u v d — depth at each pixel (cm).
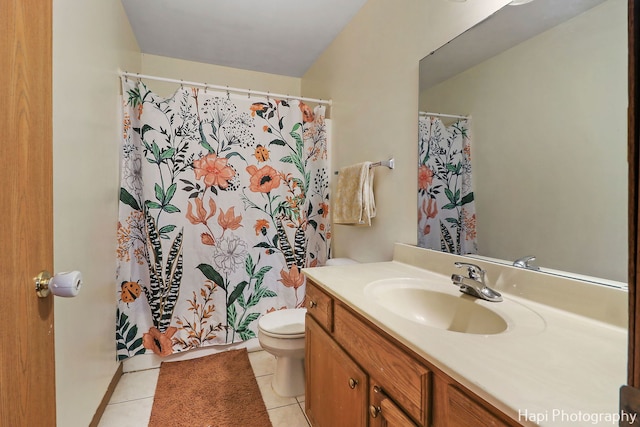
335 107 221
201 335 199
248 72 281
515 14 98
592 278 78
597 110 77
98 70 143
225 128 200
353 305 90
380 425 78
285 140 215
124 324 179
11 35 53
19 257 55
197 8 190
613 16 74
